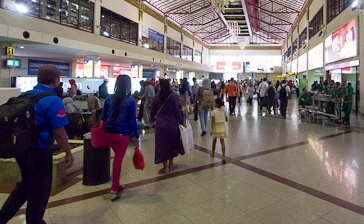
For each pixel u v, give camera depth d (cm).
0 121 188
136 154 339
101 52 1443
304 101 1121
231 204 301
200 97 710
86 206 295
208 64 4238
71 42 1222
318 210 286
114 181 315
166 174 402
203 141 633
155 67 2677
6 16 921
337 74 1415
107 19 1599
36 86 227
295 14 2670
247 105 1700
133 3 1873
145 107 798
